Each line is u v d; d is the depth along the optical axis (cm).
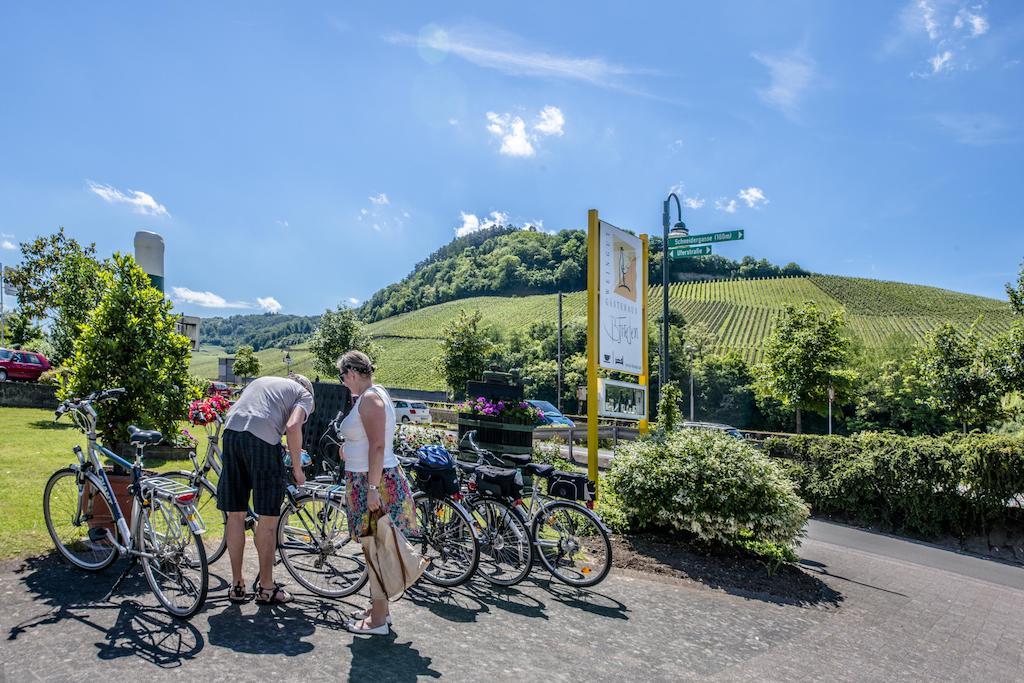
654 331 6731
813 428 5738
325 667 309
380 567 355
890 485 1082
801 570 668
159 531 361
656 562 597
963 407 2538
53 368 1897
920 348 2762
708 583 564
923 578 746
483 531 505
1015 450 980
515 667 334
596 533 628
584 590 495
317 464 672
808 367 3722
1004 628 562
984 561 941
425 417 2594
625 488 682
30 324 2912
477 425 712
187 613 346
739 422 6425
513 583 484
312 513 419
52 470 735
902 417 5256
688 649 392
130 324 523
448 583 465
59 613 346
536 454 945
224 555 470
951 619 567
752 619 475
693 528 630
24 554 427
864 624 509
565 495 516
